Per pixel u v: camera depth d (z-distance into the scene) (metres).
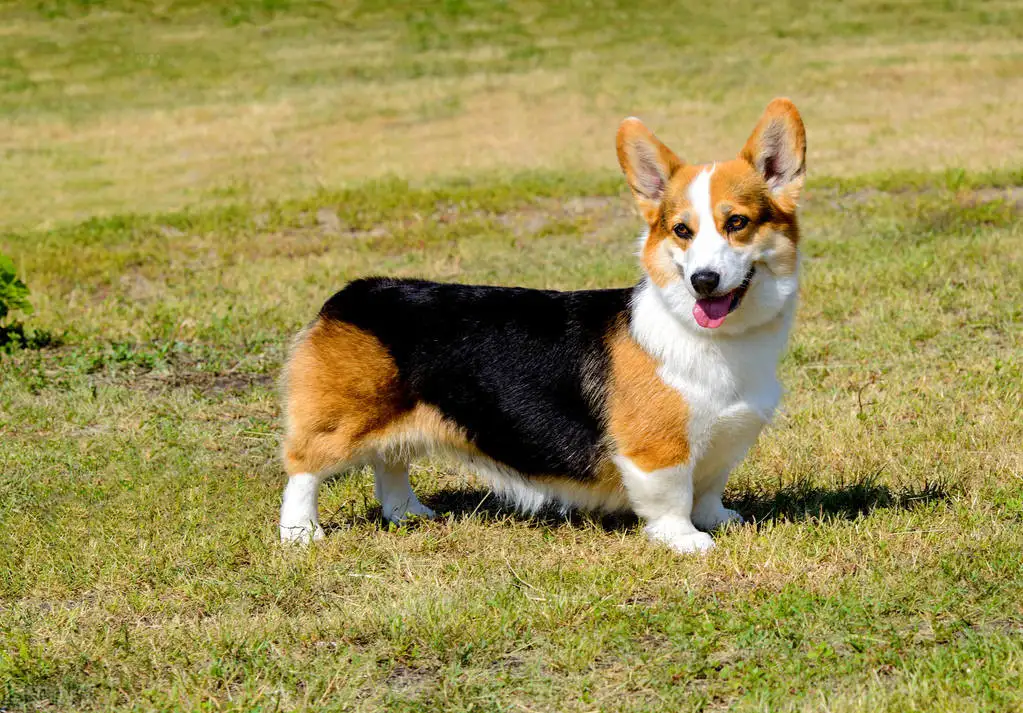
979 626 5.05
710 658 4.88
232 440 8.10
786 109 5.55
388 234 14.72
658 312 5.82
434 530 6.53
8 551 6.23
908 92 22.72
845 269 11.69
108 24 31.84
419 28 31.06
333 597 5.63
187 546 6.24
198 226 15.34
